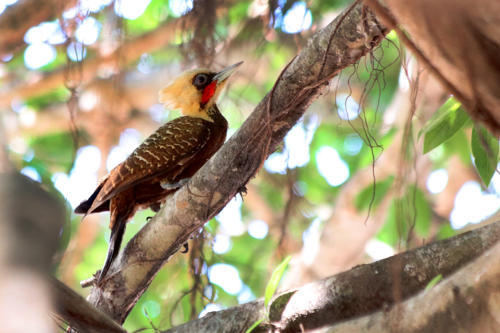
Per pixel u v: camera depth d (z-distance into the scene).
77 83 9.83
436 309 5.71
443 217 17.27
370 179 15.77
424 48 4.11
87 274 18.31
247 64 14.27
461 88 4.07
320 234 16.83
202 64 10.73
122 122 13.97
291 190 10.75
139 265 9.32
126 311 9.56
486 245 7.27
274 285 7.54
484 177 7.48
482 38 3.66
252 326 7.46
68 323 6.70
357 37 7.21
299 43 9.95
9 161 2.87
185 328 8.37
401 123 14.88
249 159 8.35
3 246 2.41
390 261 7.52
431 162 15.77
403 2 3.69
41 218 2.55
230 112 16.86
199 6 10.66
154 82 18.11
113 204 11.09
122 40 10.48
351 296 7.54
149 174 11.02
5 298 2.28
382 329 6.21
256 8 11.82
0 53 12.87
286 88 7.82
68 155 18.00
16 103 18.67
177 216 8.94
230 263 17.52
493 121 4.08
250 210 18.39
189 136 11.48
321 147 18.45
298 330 7.77
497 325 5.43
